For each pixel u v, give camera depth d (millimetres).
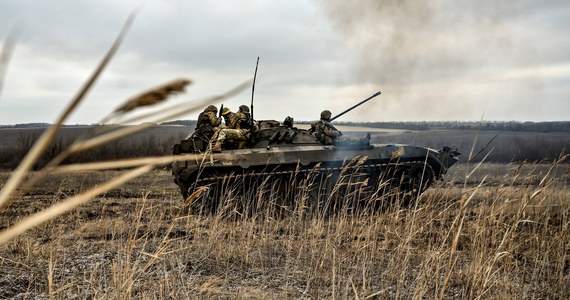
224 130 12773
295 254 7887
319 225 8320
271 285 6422
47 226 8891
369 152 13375
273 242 8367
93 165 644
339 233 7523
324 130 13672
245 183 12766
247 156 12641
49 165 595
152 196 15562
